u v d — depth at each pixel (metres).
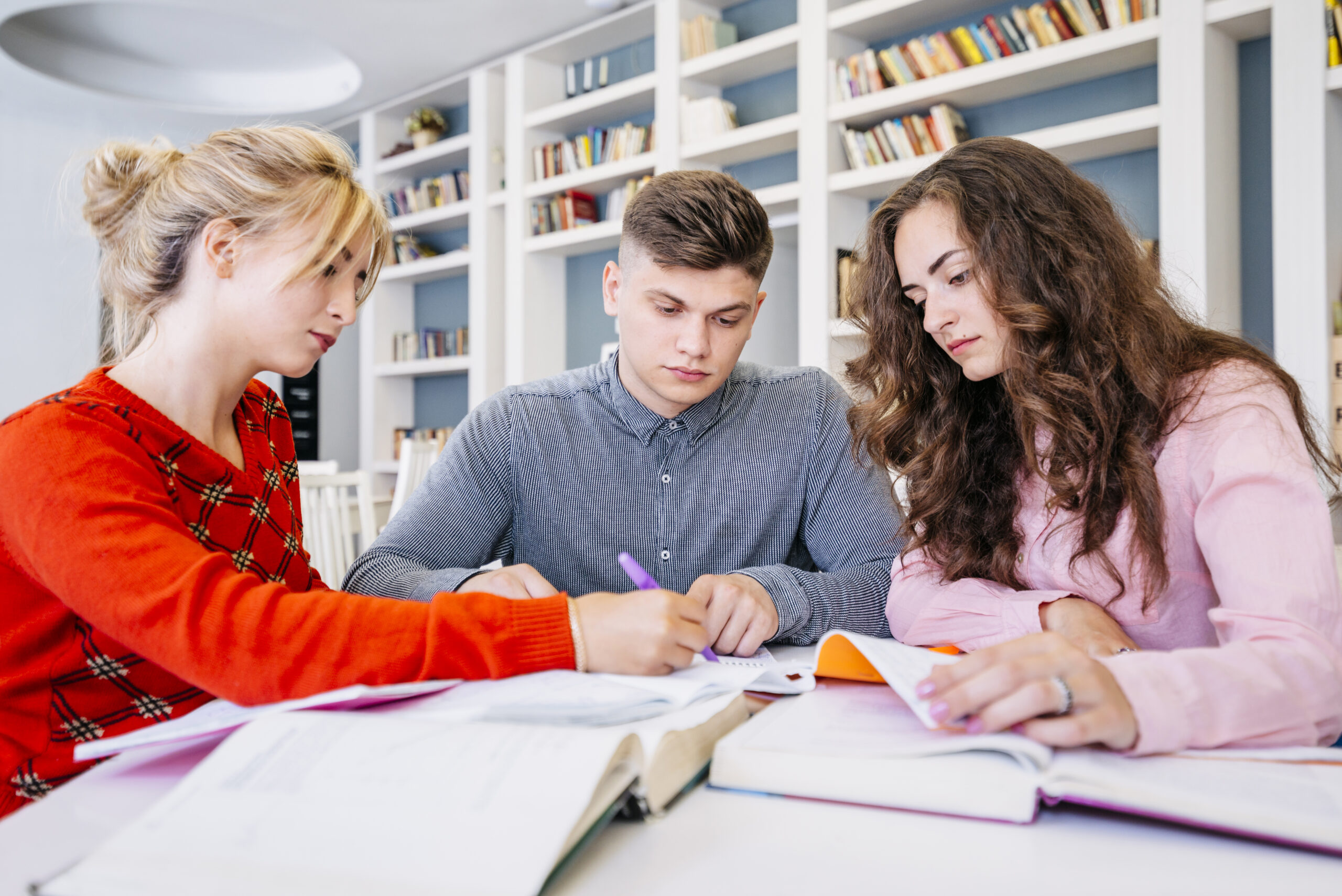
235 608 0.66
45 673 0.78
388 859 0.41
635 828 0.51
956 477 1.09
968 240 0.97
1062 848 0.48
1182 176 2.65
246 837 0.43
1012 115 3.24
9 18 4.43
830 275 3.46
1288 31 2.45
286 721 0.55
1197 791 0.49
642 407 1.26
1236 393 0.86
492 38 4.55
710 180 1.08
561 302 4.82
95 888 0.40
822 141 3.46
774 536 1.33
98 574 0.67
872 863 0.46
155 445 0.83
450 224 5.26
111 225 0.88
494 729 0.53
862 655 0.76
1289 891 0.43
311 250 0.85
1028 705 0.54
